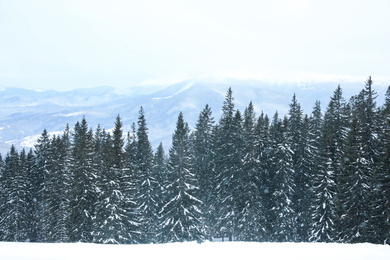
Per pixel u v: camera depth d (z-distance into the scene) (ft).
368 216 104.42
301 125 151.64
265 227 134.82
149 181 143.23
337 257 40.68
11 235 159.63
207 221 158.81
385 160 101.30
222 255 41.65
